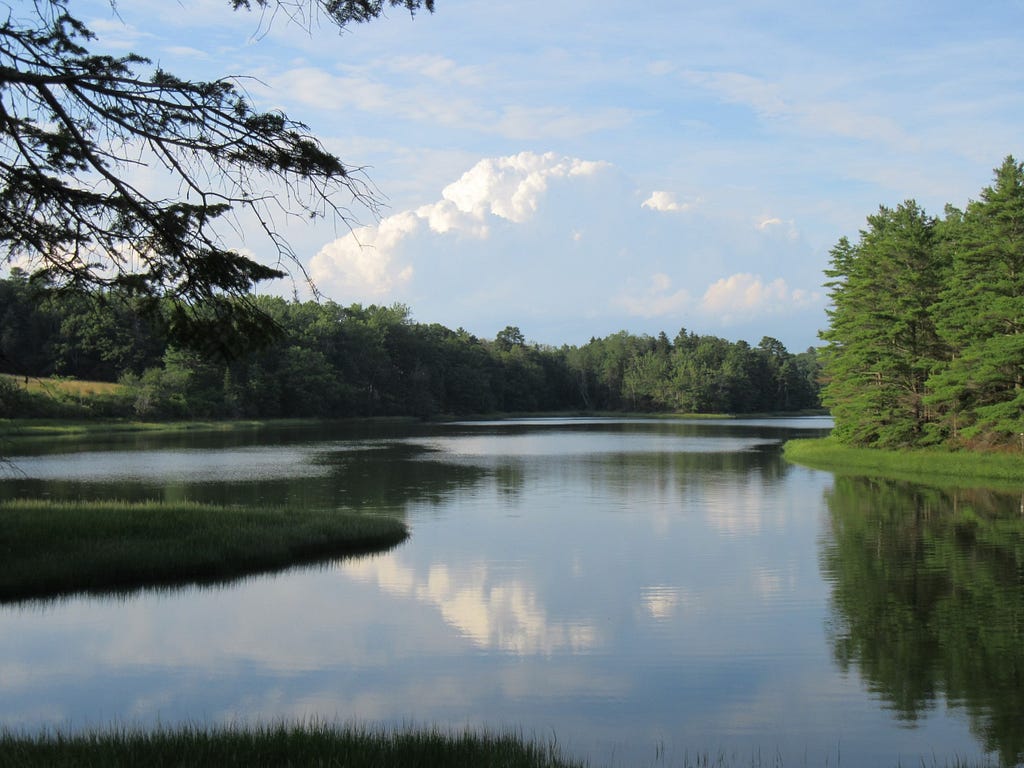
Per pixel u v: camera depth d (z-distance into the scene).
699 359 184.38
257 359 113.56
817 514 33.69
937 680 14.59
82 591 19.89
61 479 43.97
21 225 9.44
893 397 59.75
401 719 12.66
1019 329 49.41
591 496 39.16
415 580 21.70
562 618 18.31
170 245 9.42
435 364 157.88
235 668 14.91
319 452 64.94
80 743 9.70
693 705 13.44
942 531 29.61
